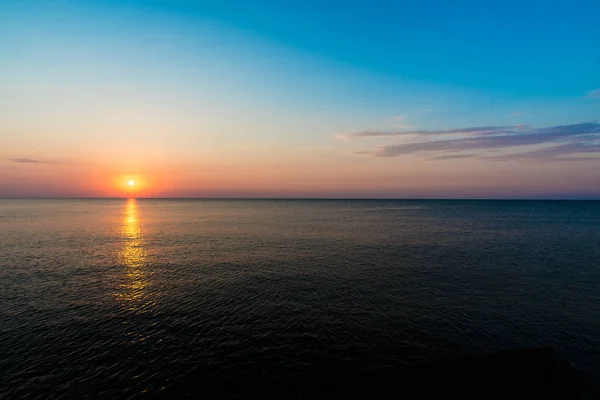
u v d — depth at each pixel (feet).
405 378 46.73
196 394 46.01
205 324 68.13
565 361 49.06
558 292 89.15
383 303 80.33
